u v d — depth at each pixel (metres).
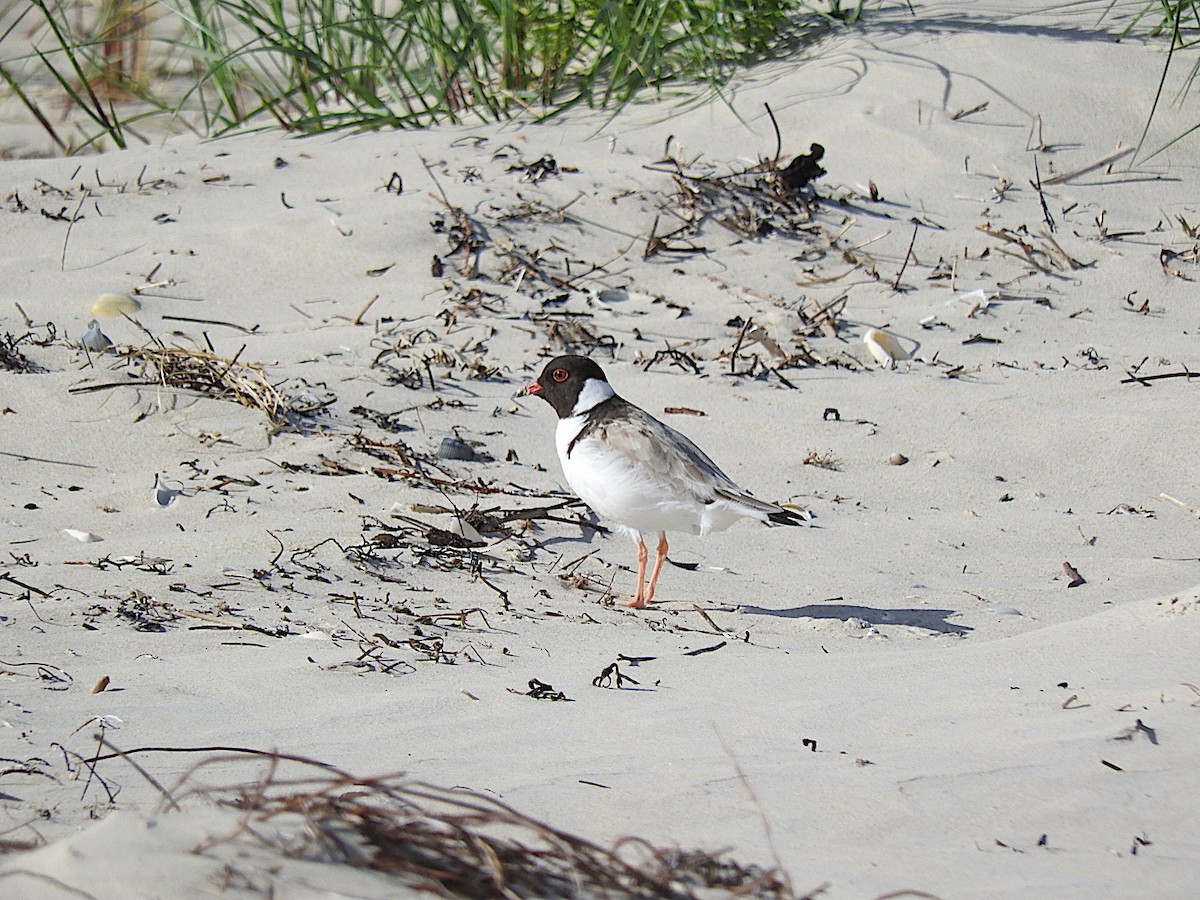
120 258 14.66
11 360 12.32
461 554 9.98
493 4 18.05
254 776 5.94
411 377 12.82
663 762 6.21
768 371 13.35
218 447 11.38
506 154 16.81
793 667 7.83
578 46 18.17
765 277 14.96
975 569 10.27
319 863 4.22
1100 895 4.85
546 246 15.19
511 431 12.21
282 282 14.51
